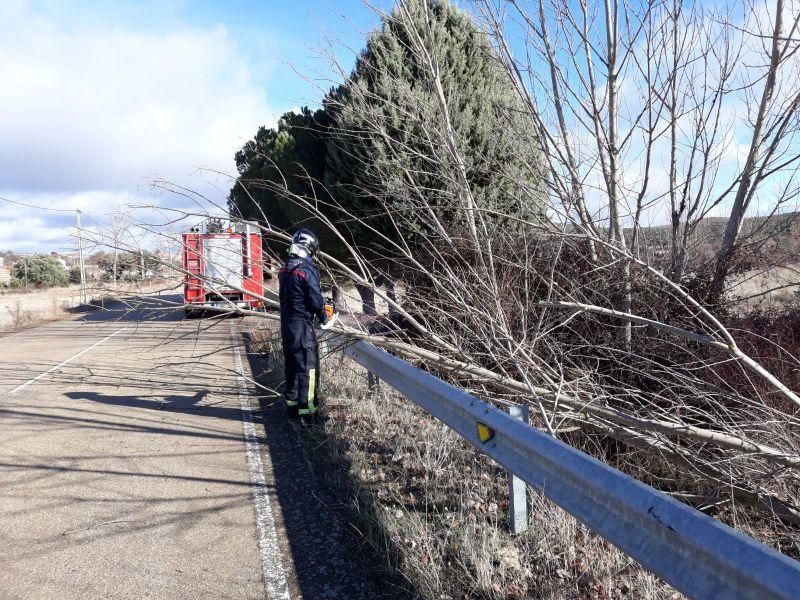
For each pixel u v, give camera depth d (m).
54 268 52.91
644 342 5.53
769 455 3.90
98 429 6.54
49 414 7.21
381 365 6.25
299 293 6.33
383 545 3.81
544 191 6.30
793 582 1.74
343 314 7.71
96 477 5.11
